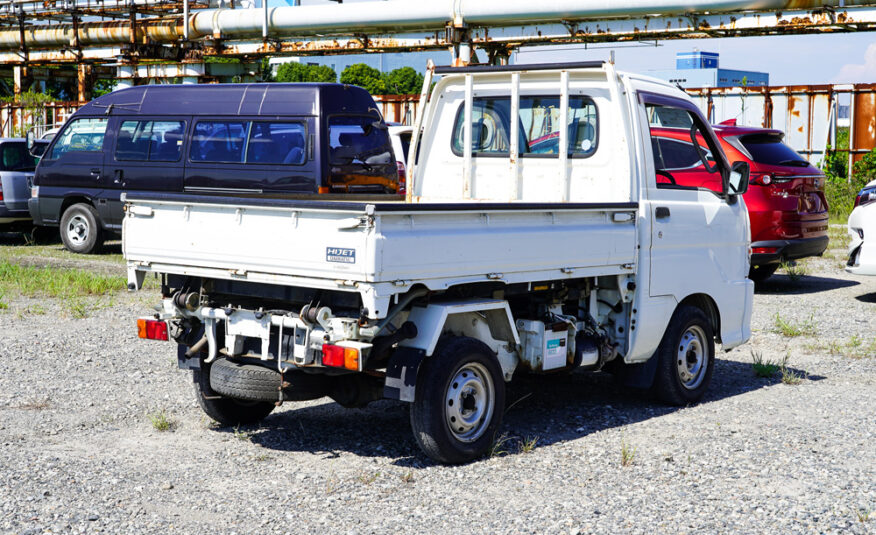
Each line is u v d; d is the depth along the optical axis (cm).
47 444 596
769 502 497
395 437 627
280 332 549
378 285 498
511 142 738
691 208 736
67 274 1364
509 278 579
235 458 573
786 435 638
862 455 590
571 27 2842
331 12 3186
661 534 448
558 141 722
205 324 591
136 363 845
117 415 674
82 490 504
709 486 525
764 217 1294
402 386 536
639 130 696
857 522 468
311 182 1291
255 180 1351
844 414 700
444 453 552
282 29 3325
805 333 1054
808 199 1345
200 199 566
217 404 630
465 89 764
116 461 561
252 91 1373
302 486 519
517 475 543
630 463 568
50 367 823
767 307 1235
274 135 1332
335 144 1301
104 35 3778
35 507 475
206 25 3453
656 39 2848
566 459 577
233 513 472
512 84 728
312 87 1301
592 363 673
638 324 686
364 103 1338
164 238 590
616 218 657
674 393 721
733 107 2928
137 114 1533
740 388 800
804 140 2830
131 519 461
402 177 1540
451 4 2959
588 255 634
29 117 3653
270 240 538
